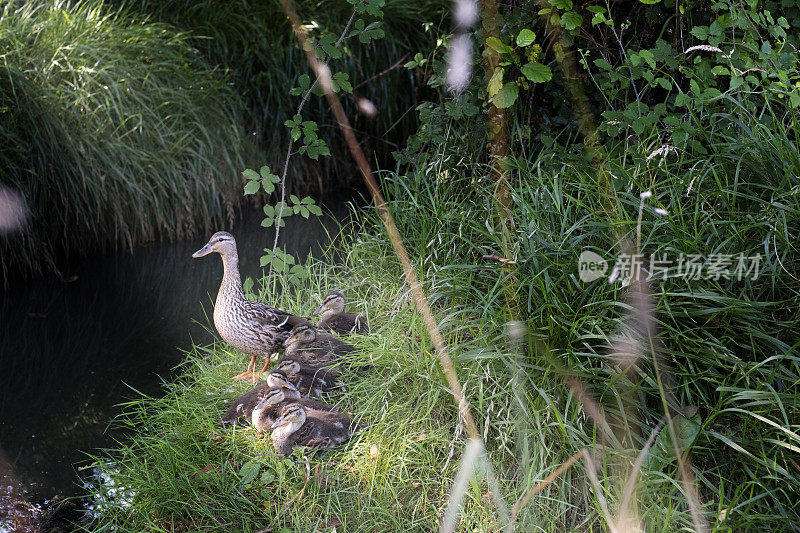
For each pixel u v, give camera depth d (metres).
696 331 4.74
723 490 4.22
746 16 5.25
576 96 6.42
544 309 4.96
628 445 4.50
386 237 6.85
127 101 8.84
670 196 5.38
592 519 4.20
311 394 5.26
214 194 9.12
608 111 5.48
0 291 7.91
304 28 6.16
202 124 9.23
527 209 5.49
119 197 8.66
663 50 5.50
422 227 6.34
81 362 6.57
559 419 4.32
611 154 6.00
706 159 5.29
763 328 4.62
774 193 4.84
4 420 5.81
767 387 4.36
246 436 5.03
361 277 6.67
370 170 10.24
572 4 5.77
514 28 6.21
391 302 6.18
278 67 9.83
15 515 4.79
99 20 9.34
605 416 4.60
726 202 4.99
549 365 4.72
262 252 8.30
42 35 8.87
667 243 4.82
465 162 6.95
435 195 6.74
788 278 4.72
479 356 4.71
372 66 10.14
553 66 6.60
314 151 6.15
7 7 8.91
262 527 4.42
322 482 4.61
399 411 4.98
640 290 4.71
